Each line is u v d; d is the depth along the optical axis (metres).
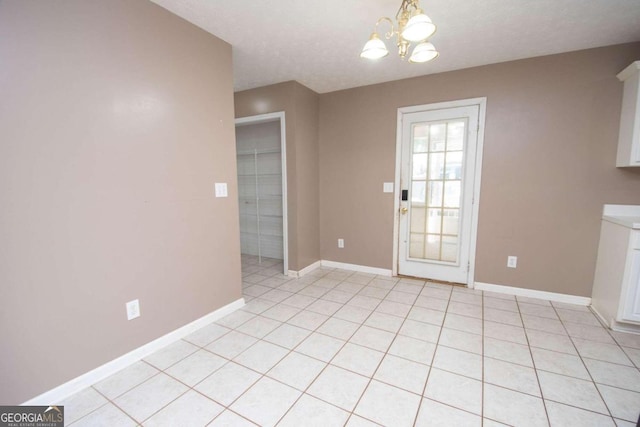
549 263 2.78
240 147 4.52
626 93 2.33
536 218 2.78
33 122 1.39
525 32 2.20
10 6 1.30
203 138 2.24
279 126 4.11
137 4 1.77
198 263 2.28
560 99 2.59
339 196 3.79
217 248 2.44
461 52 2.54
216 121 2.33
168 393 1.63
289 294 3.05
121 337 1.82
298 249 3.54
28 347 1.44
